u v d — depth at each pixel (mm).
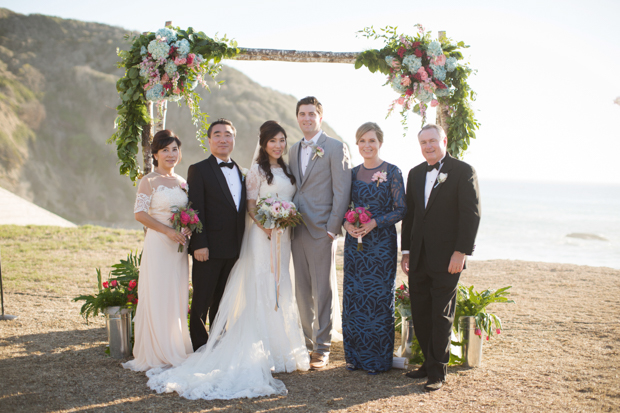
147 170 4305
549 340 4684
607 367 3861
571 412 3000
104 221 50906
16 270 8039
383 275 3783
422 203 3588
